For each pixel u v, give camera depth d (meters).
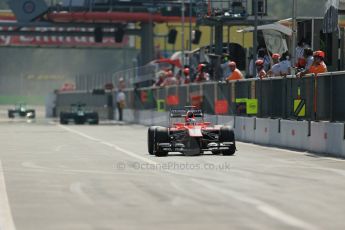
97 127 163.50
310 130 85.12
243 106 108.38
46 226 34.69
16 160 73.12
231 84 113.44
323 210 38.41
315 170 60.31
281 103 94.69
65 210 39.44
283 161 69.88
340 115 78.38
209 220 35.72
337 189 47.12
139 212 38.41
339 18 102.88
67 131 142.62
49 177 56.09
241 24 142.38
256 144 98.94
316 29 106.75
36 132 138.38
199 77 137.62
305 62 91.25
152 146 77.00
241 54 137.12
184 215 37.25
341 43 103.62
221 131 75.75
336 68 104.19
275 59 101.94
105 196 44.69
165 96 158.00
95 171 60.38
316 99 84.06
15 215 38.00
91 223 35.31
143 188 48.25
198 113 77.00
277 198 42.97
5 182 52.81
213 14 140.12
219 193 45.34
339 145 77.44
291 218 35.97
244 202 41.41
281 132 94.06
